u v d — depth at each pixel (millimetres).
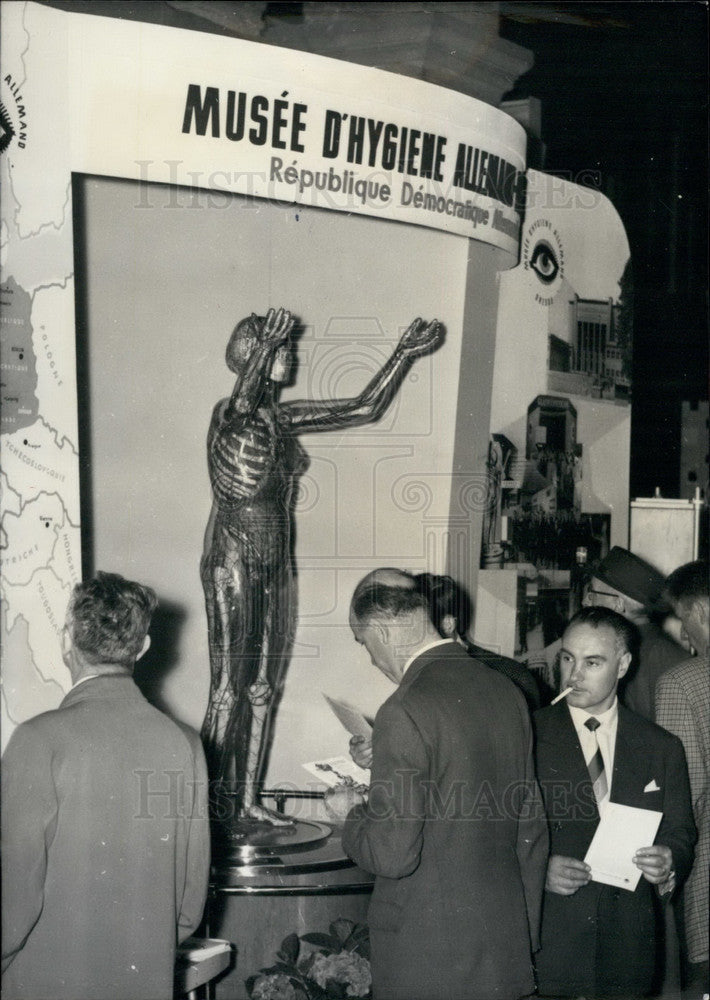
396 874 1834
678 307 3533
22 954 1734
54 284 2512
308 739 2949
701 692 2471
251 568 2820
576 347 3395
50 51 2527
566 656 2260
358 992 2350
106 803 1768
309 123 2812
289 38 3018
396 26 3023
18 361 2453
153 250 2836
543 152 3424
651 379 3562
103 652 1852
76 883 1749
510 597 3189
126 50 2623
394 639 2031
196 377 2883
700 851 2465
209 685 2840
